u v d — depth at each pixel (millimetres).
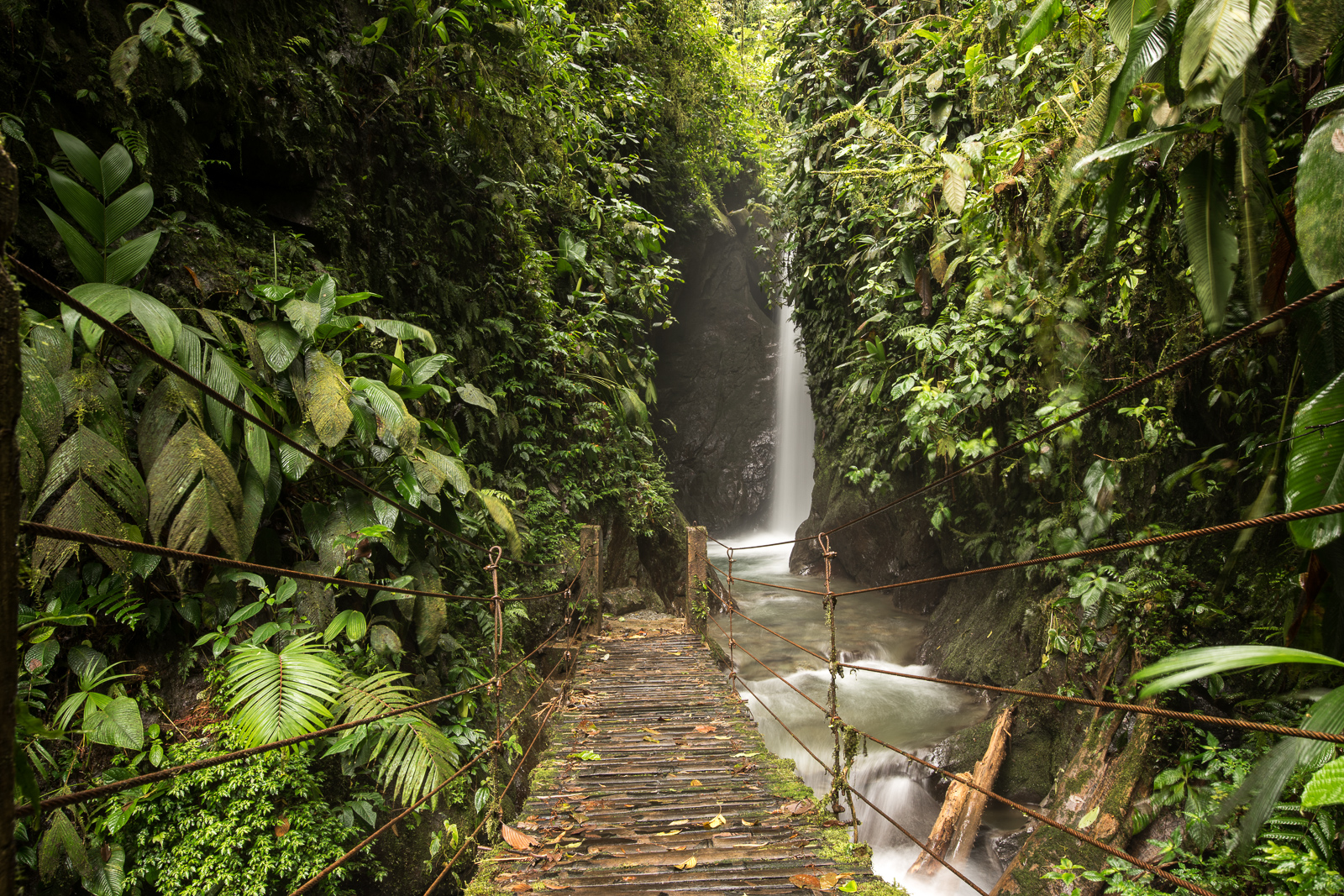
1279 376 3355
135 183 3152
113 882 2311
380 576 3570
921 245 6039
